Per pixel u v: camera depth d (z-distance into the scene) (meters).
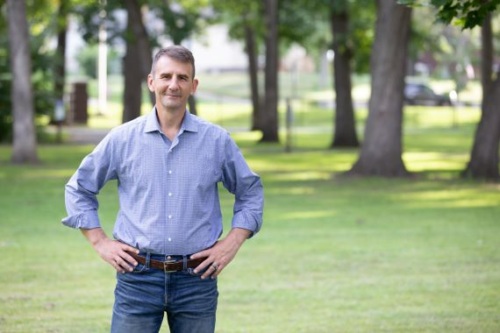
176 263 5.76
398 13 26.23
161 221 5.75
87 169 5.89
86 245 15.43
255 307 10.85
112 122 57.78
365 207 20.61
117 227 5.93
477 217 19.02
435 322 9.98
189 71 5.82
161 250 5.75
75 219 5.88
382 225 17.88
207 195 5.84
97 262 13.82
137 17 32.66
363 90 83.19
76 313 10.47
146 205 5.79
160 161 5.79
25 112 30.62
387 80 26.70
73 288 11.93
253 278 12.63
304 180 26.19
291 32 42.53
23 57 30.44
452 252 14.73
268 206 20.77
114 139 5.87
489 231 17.06
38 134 41.69
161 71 5.79
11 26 30.19
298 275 12.84
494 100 26.06
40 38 42.56
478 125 26.42
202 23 45.50
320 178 26.70
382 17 26.50
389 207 20.62
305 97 79.81
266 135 42.56
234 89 87.12
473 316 10.29
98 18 34.53
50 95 41.75
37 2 42.53
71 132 48.38
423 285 12.10
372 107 26.95
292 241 15.88
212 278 5.86
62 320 10.11
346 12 38.56
